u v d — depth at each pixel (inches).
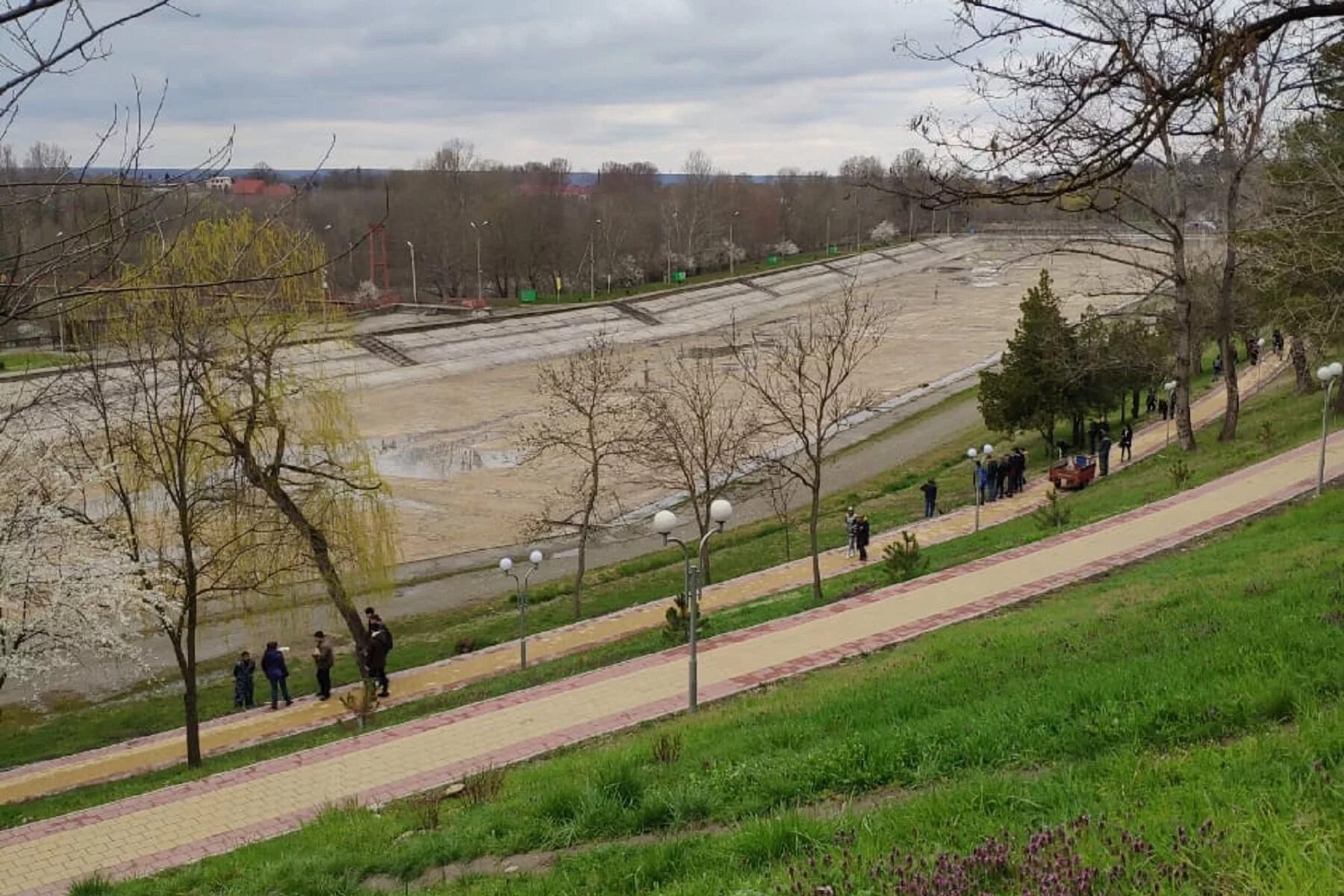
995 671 477.7
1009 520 1232.2
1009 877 229.8
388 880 381.1
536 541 1434.5
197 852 514.6
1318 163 788.6
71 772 810.8
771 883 267.1
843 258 5093.5
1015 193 336.8
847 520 1218.6
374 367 2610.7
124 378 1006.4
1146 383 1747.0
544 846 379.9
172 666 1130.0
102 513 1286.9
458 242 4212.6
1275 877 197.5
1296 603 481.7
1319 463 1043.9
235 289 855.1
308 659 1121.4
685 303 3818.9
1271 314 1262.3
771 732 453.7
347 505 1005.2
